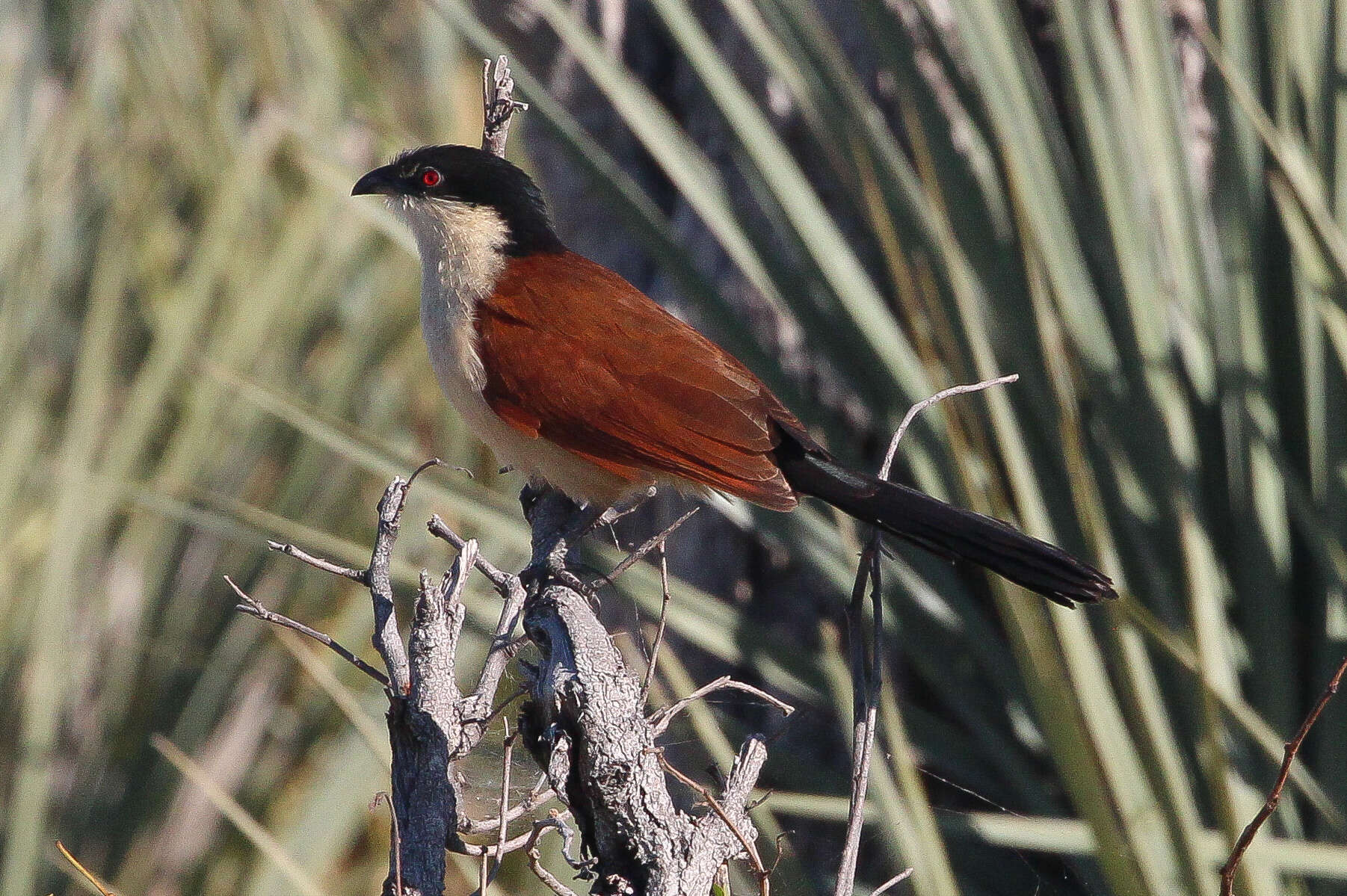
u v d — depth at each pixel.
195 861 9.28
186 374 9.98
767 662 7.63
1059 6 7.82
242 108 11.11
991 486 6.36
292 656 9.65
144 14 10.95
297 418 7.89
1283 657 7.07
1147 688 5.59
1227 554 7.60
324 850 8.67
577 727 4.23
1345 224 7.50
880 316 7.94
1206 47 6.99
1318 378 7.42
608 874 4.19
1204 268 7.83
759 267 8.10
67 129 10.61
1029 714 7.39
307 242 10.30
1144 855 5.29
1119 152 7.73
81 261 10.58
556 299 6.62
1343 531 7.13
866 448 8.99
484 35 8.23
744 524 7.91
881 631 4.26
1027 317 7.58
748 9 8.12
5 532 9.25
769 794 4.86
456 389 6.73
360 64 11.45
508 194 6.96
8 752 8.95
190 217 10.88
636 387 6.38
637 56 10.16
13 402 9.62
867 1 7.95
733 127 8.05
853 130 7.95
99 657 9.57
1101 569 5.79
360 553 7.55
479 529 9.26
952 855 7.26
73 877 8.52
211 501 7.81
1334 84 7.59
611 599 8.38
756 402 6.41
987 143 7.99
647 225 8.21
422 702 4.27
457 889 7.34
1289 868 5.39
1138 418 7.43
